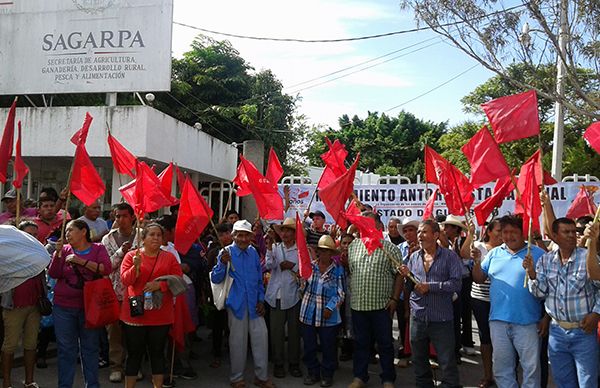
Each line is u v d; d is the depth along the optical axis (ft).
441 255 18.98
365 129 127.13
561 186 35.29
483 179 18.04
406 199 37.65
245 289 20.75
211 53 76.23
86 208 24.94
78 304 17.74
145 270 17.88
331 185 19.93
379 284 19.99
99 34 37.35
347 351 24.98
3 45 38.47
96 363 18.06
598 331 15.40
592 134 17.48
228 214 30.71
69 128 35.58
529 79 32.53
